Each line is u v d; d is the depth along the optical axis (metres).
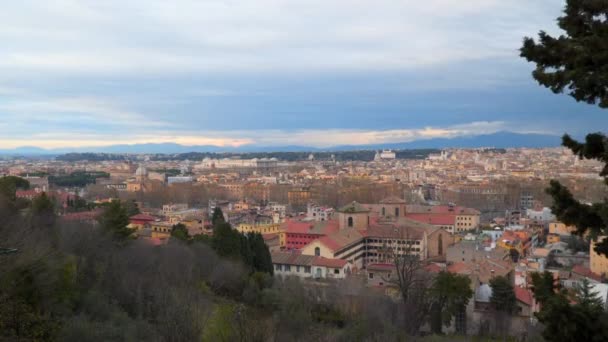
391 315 83.69
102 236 89.19
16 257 51.12
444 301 98.06
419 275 105.19
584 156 29.12
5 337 36.25
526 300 101.88
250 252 130.50
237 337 49.94
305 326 67.31
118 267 79.94
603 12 27.53
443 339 86.94
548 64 28.91
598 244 28.17
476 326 98.81
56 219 92.56
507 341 89.38
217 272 102.94
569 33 28.67
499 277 105.12
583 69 26.59
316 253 158.75
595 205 28.70
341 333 68.12
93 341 52.00
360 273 138.75
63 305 57.47
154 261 93.12
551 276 30.19
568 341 27.11
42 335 38.69
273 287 103.00
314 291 102.44
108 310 64.44
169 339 48.66
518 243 188.38
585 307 27.14
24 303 42.47
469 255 155.00
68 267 61.69
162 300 59.81
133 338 54.59
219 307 70.44
